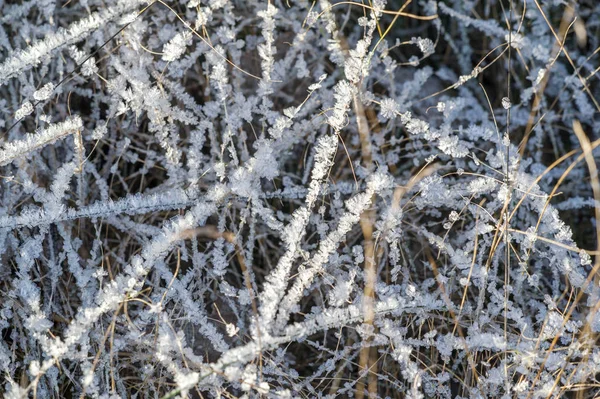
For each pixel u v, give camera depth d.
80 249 1.32
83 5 1.35
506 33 1.45
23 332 1.25
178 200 1.26
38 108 1.32
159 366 1.24
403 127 1.43
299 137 1.34
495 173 1.36
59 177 1.24
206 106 1.33
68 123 1.24
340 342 1.31
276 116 1.33
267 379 1.23
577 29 1.38
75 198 1.35
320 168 1.22
